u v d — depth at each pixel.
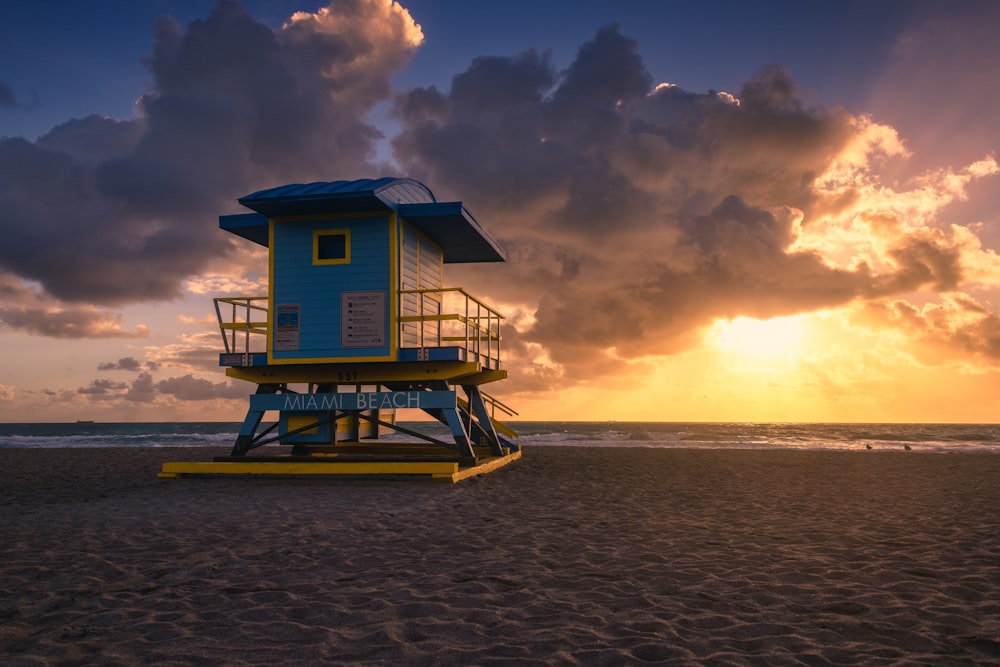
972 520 8.53
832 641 3.99
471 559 6.16
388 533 7.40
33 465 17.52
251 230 13.29
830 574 5.64
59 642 3.94
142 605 4.71
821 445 33.75
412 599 4.83
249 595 4.95
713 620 4.38
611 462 17.31
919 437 48.62
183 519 8.32
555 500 10.11
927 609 4.64
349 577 5.48
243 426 12.97
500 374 14.98
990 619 4.44
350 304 12.22
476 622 4.32
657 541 7.05
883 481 13.17
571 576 5.54
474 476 12.75
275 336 12.41
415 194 13.51
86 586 5.22
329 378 12.93
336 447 15.16
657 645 3.87
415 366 12.65
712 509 9.38
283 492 10.74
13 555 6.36
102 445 34.44
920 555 6.41
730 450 23.53
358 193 11.27
